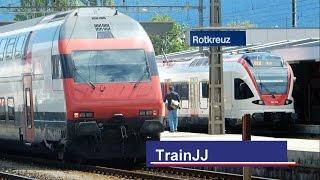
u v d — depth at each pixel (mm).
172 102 46969
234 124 50656
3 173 29266
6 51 37781
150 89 31641
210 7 43250
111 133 31109
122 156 31516
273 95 50344
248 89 50125
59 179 27516
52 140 32281
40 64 33156
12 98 36750
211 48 43875
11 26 39594
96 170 30781
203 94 53438
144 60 31938
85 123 30594
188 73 55375
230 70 51219
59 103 31297
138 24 32938
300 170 27984
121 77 31375
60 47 31266
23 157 38000
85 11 32562
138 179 27656
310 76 59094
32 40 34531
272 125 51031
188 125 55469
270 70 50656
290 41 60438
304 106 59531
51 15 34750
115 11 32938
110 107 30859
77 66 30953
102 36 31781
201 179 27703
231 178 27406
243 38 39531
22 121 35594
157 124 31625
